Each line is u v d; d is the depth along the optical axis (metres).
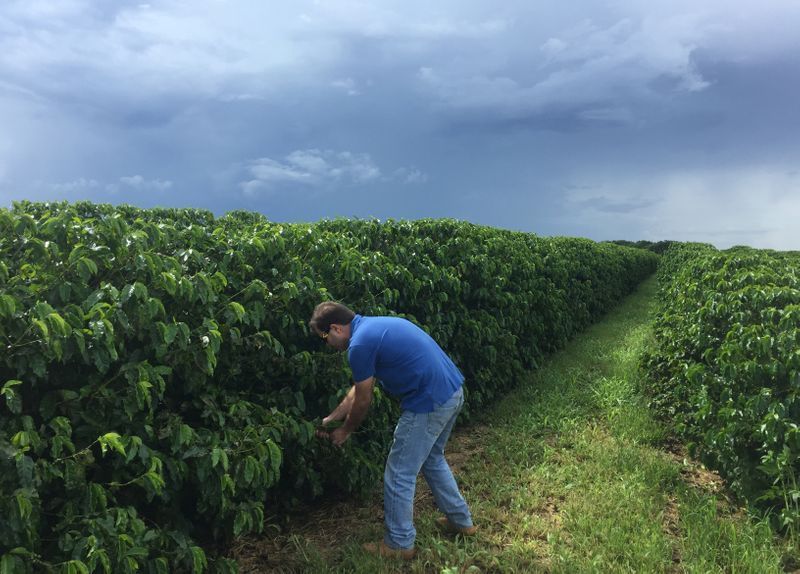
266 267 3.90
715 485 4.72
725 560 3.51
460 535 3.86
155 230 3.24
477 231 7.42
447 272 6.10
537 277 9.14
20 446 2.24
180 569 3.11
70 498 2.50
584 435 5.70
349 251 4.57
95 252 2.91
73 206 7.82
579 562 3.48
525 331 8.41
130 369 2.64
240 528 3.13
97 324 2.47
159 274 2.96
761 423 3.94
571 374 8.36
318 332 3.49
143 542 2.62
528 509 4.27
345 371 3.96
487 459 5.32
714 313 5.62
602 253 16.17
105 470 2.79
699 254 14.52
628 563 3.44
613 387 7.33
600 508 4.16
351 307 4.46
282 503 4.15
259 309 3.48
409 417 3.40
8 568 2.08
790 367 3.94
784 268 7.18
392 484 3.47
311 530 4.02
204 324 3.04
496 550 3.70
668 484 4.65
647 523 3.95
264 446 3.20
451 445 5.78
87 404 2.63
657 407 6.43
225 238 4.01
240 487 3.22
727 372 4.39
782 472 3.78
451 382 3.45
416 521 4.07
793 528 3.65
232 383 3.66
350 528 4.04
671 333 7.27
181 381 3.25
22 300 2.55
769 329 4.43
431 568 3.52
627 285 23.14
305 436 3.61
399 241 6.05
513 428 6.07
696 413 4.75
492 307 7.05
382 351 3.28
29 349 2.35
